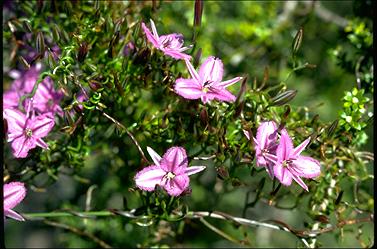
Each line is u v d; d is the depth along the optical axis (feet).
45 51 1.29
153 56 1.27
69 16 1.37
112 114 1.35
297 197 1.41
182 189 1.16
